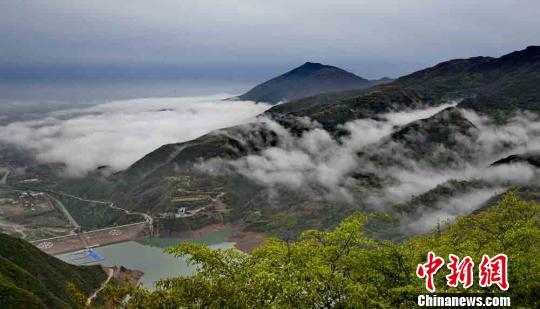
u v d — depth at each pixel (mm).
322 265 34531
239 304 31188
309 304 32000
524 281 33250
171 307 30234
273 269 34594
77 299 33406
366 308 32125
